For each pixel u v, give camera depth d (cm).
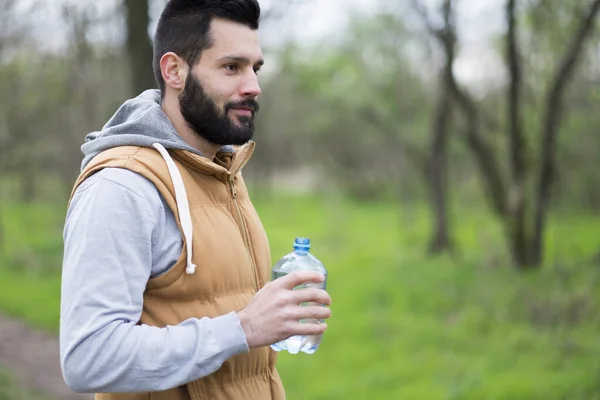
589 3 1017
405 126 2052
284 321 144
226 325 144
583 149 1270
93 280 142
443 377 715
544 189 1198
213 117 162
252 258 176
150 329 143
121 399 159
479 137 1302
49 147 1560
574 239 1403
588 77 1154
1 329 966
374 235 1953
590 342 779
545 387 645
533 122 1334
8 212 2183
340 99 2216
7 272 1446
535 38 1184
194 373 140
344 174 2930
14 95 1361
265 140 2802
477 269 1258
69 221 154
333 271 1425
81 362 138
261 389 170
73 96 1397
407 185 2423
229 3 160
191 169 166
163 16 167
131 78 545
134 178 152
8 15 895
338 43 2134
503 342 826
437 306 1048
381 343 876
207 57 161
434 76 1630
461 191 2189
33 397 593
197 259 156
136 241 148
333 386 716
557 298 943
